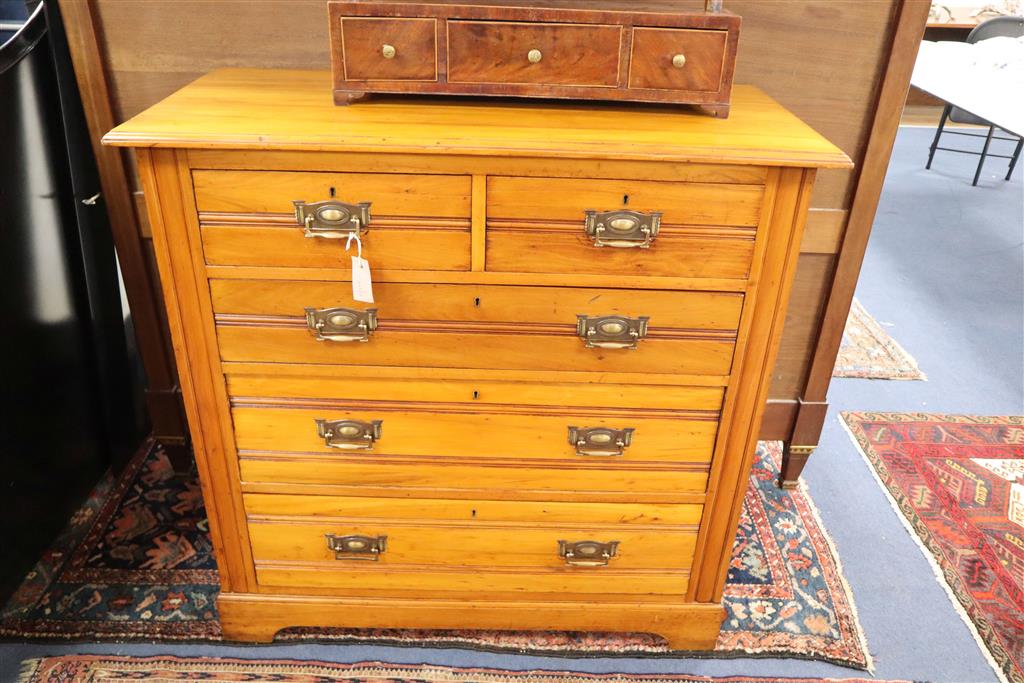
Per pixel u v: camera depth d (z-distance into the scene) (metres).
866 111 1.88
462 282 1.45
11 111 1.71
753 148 1.33
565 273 1.44
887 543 2.19
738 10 1.78
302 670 1.78
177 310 1.48
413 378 1.55
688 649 1.87
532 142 1.33
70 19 1.74
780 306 1.48
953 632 1.92
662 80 1.49
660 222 1.40
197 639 1.84
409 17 1.43
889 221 4.28
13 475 1.86
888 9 1.77
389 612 1.81
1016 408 2.80
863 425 2.68
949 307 3.46
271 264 1.43
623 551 1.75
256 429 1.61
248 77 1.71
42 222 1.86
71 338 2.04
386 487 1.67
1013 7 5.54
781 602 1.99
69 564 2.02
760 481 2.43
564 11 1.43
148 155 1.34
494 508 1.70
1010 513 2.30
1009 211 4.44
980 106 3.62
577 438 1.60
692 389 1.57
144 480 2.32
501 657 1.83
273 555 1.76
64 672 1.74
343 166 1.35
